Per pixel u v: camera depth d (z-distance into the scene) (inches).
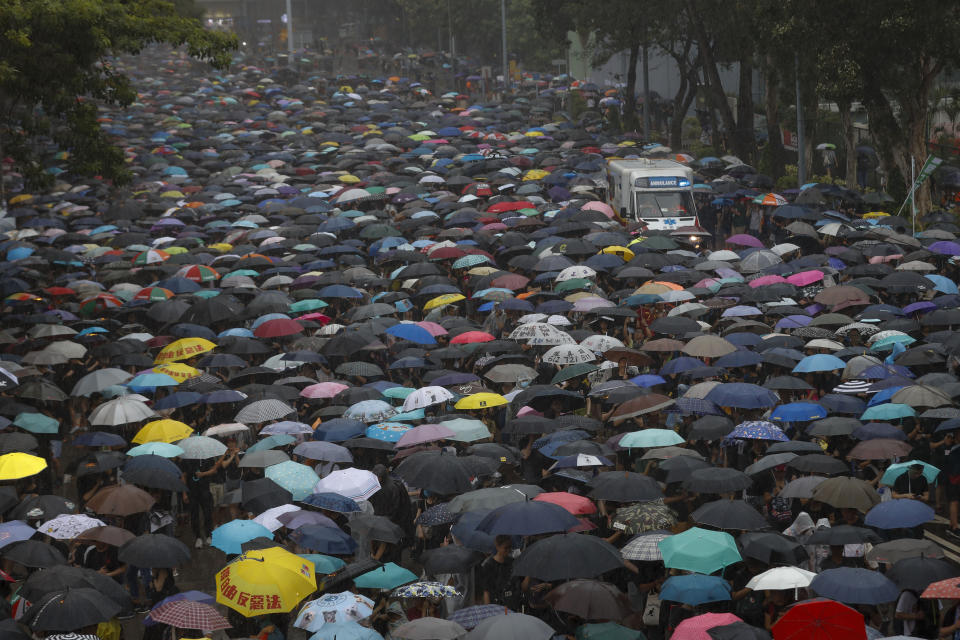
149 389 1457.9
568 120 5841.5
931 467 1035.3
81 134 2623.0
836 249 2053.4
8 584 965.8
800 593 834.2
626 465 1173.7
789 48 3041.3
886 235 2137.1
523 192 2972.4
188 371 1425.9
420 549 1119.6
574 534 805.9
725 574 887.1
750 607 820.6
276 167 3713.1
